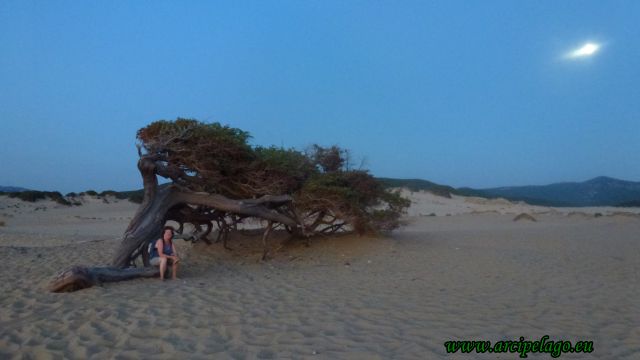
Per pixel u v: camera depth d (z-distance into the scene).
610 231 27.00
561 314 8.62
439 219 41.31
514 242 21.52
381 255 16.83
